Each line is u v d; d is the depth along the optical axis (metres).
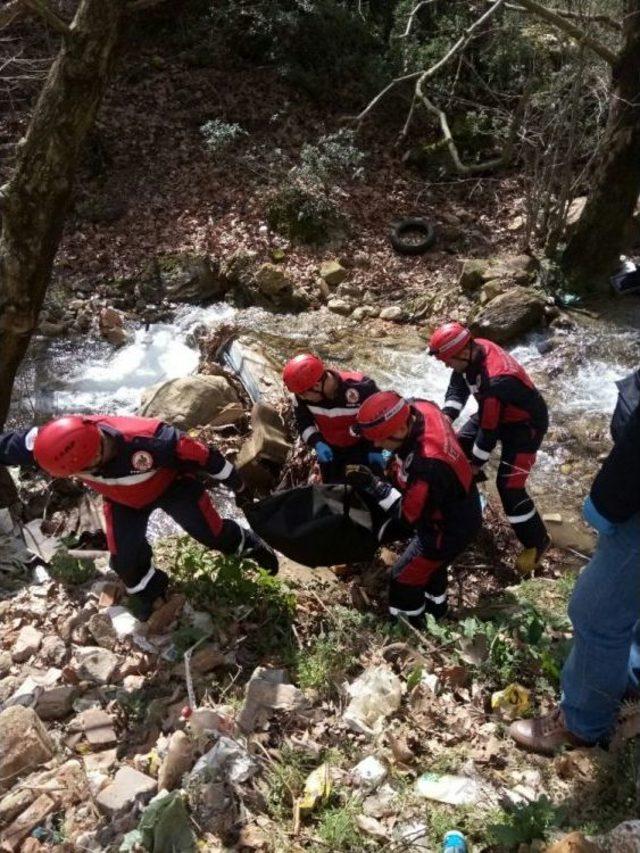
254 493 6.20
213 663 3.95
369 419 4.04
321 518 4.52
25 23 11.29
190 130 11.48
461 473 4.11
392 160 11.53
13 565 4.90
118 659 4.02
